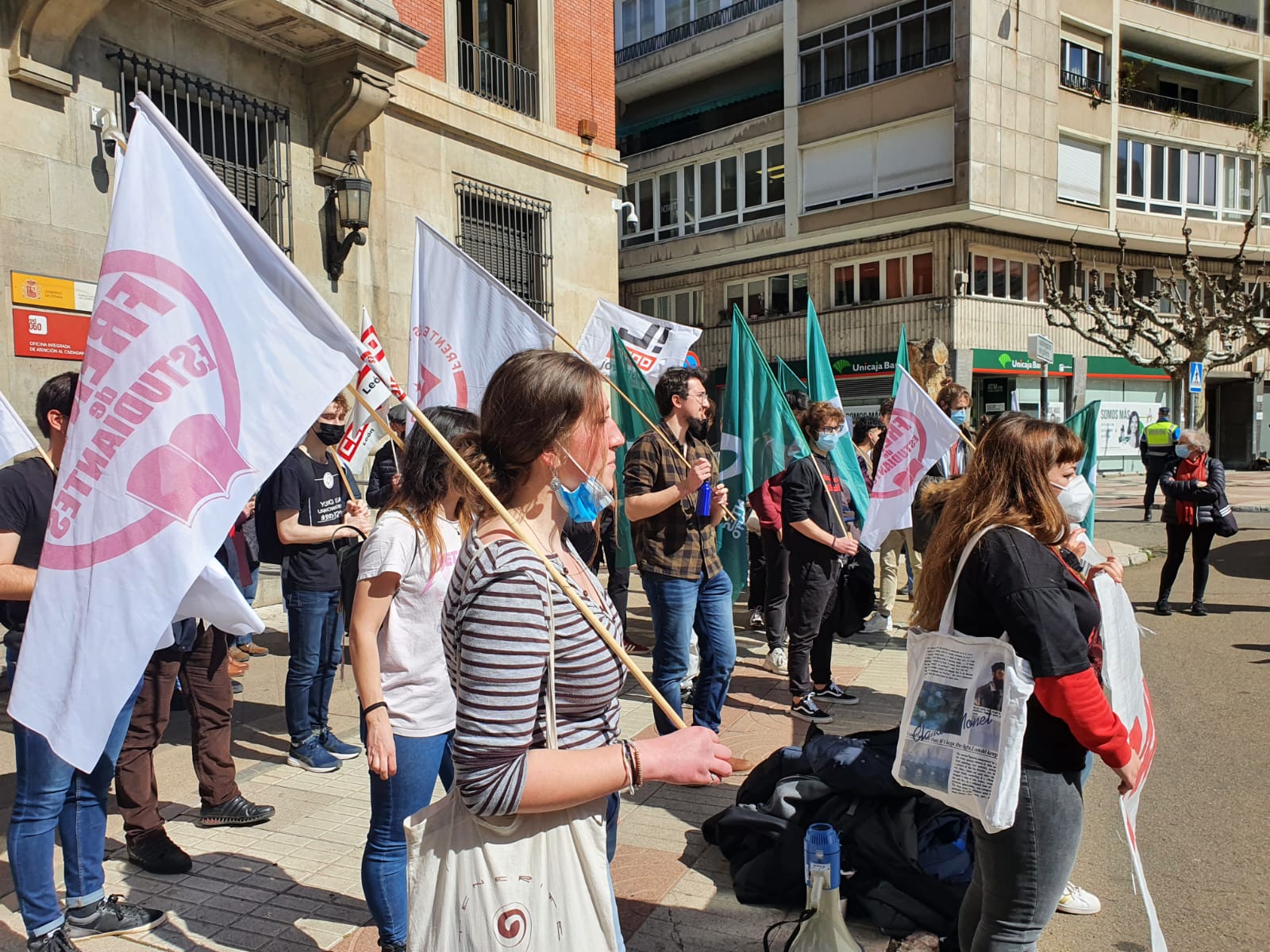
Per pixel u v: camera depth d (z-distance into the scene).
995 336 22.30
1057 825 2.21
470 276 4.73
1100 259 24.73
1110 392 25.52
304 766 4.62
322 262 8.91
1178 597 9.16
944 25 20.62
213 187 2.37
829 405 5.90
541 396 1.72
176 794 4.30
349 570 2.99
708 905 3.24
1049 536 2.30
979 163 20.47
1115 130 23.48
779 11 23.75
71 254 6.88
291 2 7.60
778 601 6.52
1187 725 5.29
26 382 6.64
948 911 2.97
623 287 28.66
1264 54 26.72
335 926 3.11
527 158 11.74
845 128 22.47
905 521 5.59
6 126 6.48
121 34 7.16
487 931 1.59
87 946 2.96
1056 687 2.11
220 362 2.30
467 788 1.53
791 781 3.43
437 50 10.48
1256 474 26.64
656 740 1.68
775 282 25.16
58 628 2.18
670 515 4.24
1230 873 3.53
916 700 2.34
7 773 4.45
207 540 2.23
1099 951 3.00
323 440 4.82
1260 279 27.50
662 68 26.69
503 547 1.61
